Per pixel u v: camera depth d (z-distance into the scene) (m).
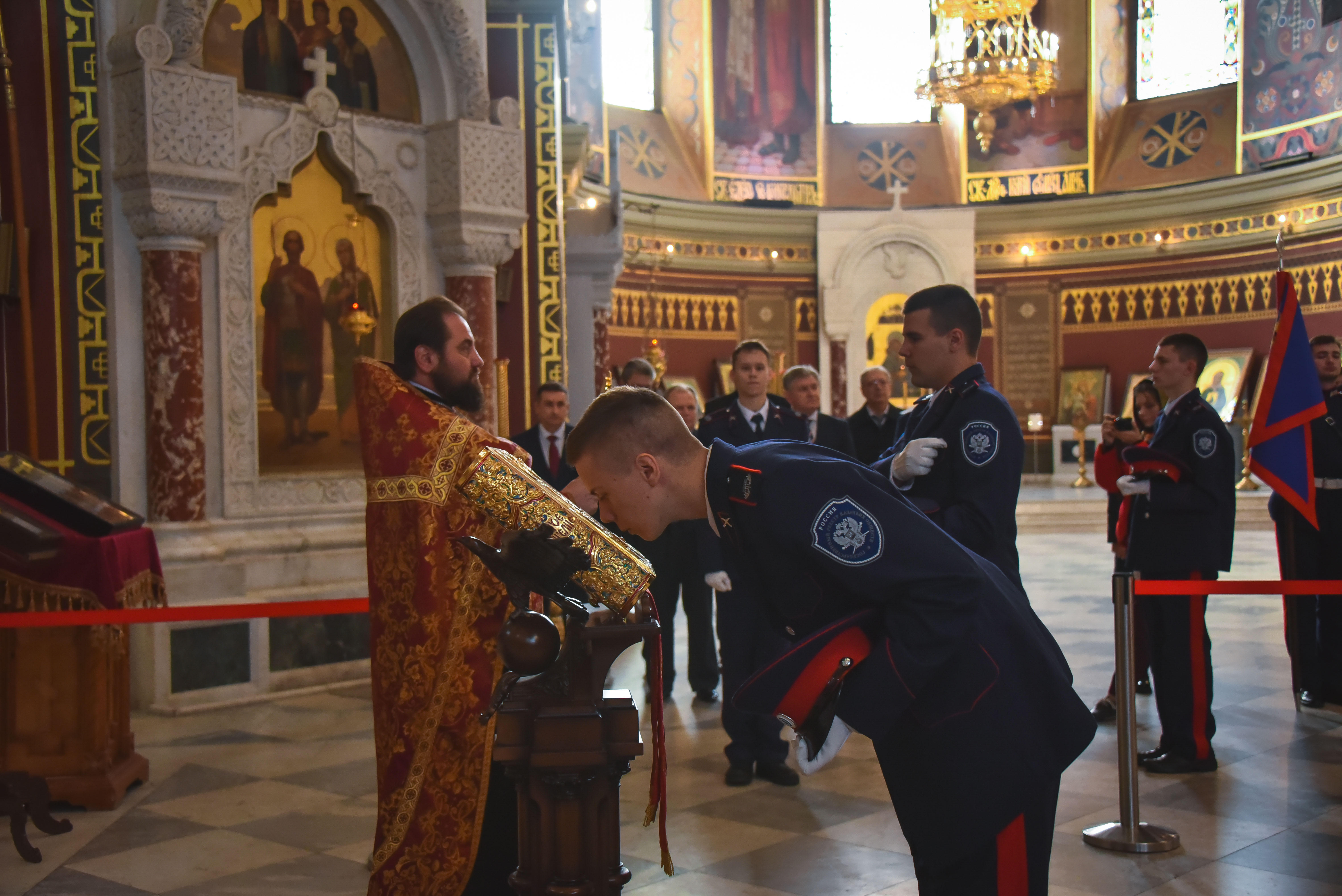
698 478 1.90
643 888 3.29
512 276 7.38
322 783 4.49
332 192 6.59
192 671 5.79
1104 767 4.47
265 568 6.16
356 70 6.68
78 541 4.13
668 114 19.02
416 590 2.84
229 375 6.14
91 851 3.71
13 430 5.75
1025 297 19.50
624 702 1.96
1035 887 1.79
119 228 5.86
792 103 19.50
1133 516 4.62
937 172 20.03
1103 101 18.98
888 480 1.92
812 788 4.29
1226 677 6.09
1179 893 3.17
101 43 5.82
